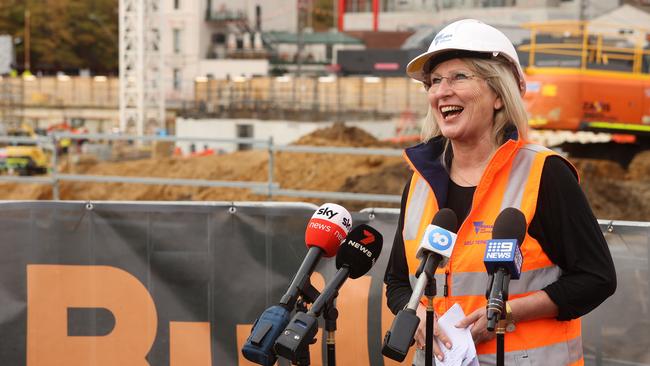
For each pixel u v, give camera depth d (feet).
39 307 18.29
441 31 12.65
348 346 17.90
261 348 11.34
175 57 191.31
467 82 12.39
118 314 18.33
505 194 12.28
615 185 68.23
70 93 206.49
